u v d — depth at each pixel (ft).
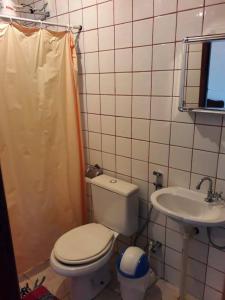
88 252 5.29
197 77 4.64
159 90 5.31
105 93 6.34
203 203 4.88
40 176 6.33
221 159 4.77
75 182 7.09
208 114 4.74
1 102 5.39
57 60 6.09
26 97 5.74
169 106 5.24
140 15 5.20
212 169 4.93
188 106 4.85
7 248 1.41
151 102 5.51
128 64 5.68
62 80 6.31
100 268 5.79
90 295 5.88
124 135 6.23
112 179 6.51
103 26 5.90
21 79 5.58
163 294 5.98
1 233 1.36
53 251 5.44
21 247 6.38
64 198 6.99
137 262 5.36
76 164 6.98
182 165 5.35
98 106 6.61
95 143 7.01
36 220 6.51
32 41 5.58
